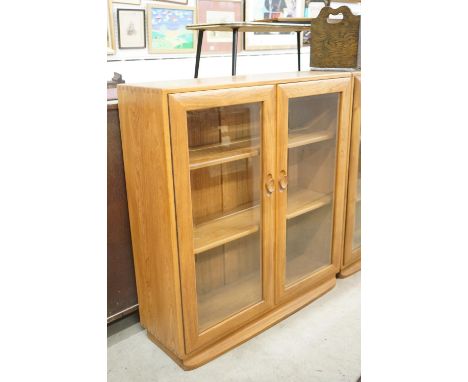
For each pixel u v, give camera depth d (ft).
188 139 5.04
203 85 4.76
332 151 6.86
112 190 5.57
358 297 7.20
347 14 6.57
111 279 5.84
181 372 5.54
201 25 5.89
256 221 5.99
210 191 5.78
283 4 8.77
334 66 6.94
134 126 5.04
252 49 8.54
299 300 6.88
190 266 5.20
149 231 5.33
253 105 5.49
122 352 5.90
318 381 5.40
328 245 7.27
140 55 6.93
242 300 6.17
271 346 6.04
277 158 5.77
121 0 6.54
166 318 5.49
